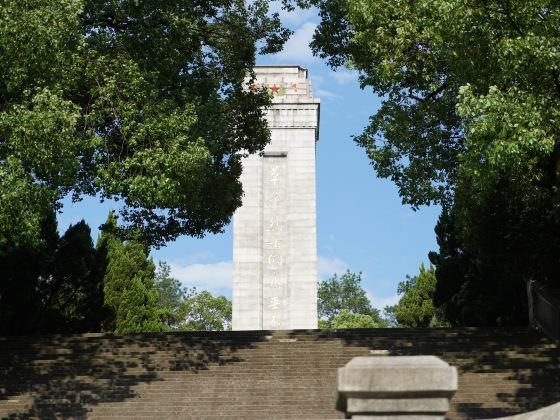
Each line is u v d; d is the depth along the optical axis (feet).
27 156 56.80
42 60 59.21
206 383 64.64
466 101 57.26
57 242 100.53
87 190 77.05
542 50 55.52
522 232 80.18
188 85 75.66
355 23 73.77
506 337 74.08
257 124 86.07
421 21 67.82
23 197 56.29
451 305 100.83
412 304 163.22
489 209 79.00
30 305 97.86
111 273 140.26
